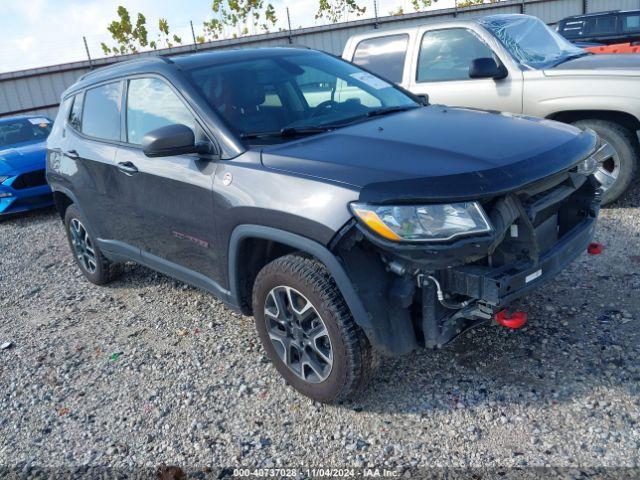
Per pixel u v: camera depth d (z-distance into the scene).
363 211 2.38
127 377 3.49
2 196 7.74
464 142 2.75
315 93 3.64
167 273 3.84
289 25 20.14
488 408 2.78
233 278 3.16
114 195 3.99
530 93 5.25
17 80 18.47
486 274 2.42
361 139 2.92
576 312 3.50
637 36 12.47
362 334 2.65
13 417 3.26
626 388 2.77
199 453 2.75
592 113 5.12
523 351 3.18
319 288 2.65
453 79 5.78
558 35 6.25
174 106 3.45
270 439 2.78
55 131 5.00
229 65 3.64
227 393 3.19
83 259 5.08
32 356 3.92
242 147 3.05
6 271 5.92
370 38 6.54
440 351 3.27
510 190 2.39
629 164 4.97
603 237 4.56
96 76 4.50
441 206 2.33
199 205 3.18
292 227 2.65
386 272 2.55
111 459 2.80
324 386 2.85
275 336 3.04
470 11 20.41
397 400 2.93
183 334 3.93
